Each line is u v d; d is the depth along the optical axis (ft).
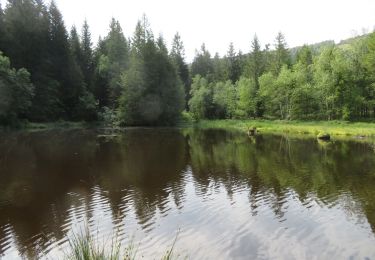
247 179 72.33
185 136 161.99
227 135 168.66
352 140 141.08
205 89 310.24
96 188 65.92
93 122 250.16
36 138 150.10
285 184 68.03
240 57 400.06
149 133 178.40
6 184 69.05
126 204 56.34
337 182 69.10
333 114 234.79
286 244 40.91
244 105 284.20
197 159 95.30
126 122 234.38
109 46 304.09
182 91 256.11
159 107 233.76
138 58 238.48
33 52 243.19
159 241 41.96
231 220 48.83
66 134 169.99
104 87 279.69
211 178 73.31
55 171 80.23
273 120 263.70
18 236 44.14
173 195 61.16
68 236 43.91
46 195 61.57
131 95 230.89
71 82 255.70
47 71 243.60
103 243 40.86
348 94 224.12
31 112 224.74
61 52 260.62
